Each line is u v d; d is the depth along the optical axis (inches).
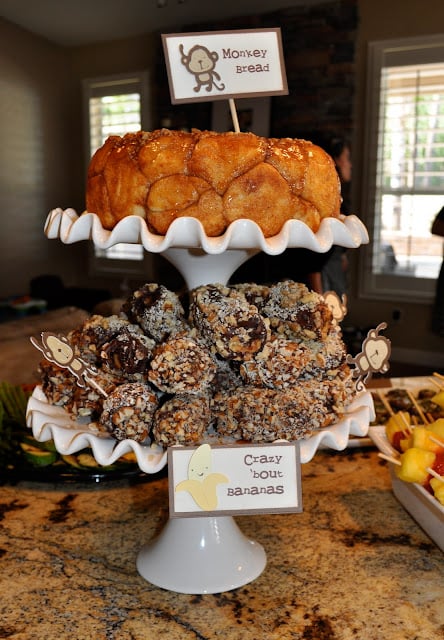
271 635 19.6
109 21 136.3
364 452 34.0
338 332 24.1
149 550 24.0
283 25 124.0
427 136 116.2
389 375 117.4
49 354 21.2
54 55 151.9
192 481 19.6
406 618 20.3
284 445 19.8
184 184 20.0
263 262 66.0
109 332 23.1
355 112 121.8
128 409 20.1
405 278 123.3
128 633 19.7
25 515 27.6
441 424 26.7
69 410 23.2
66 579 22.8
